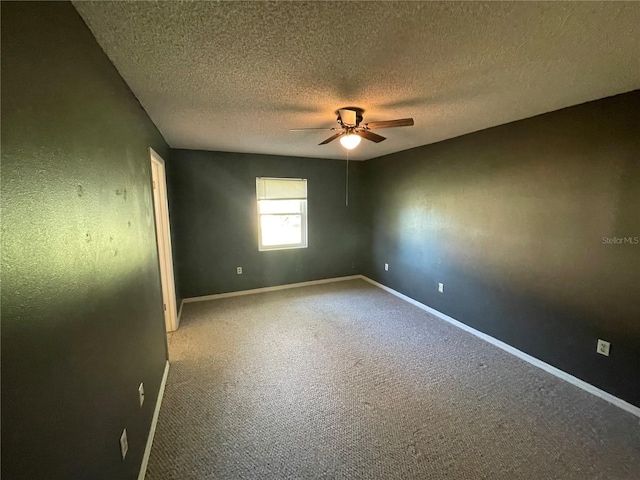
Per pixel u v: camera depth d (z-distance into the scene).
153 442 1.84
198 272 4.47
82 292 1.04
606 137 2.17
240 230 4.66
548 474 1.63
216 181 4.42
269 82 1.85
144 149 2.24
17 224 0.71
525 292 2.79
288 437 1.89
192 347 3.05
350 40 1.38
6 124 0.68
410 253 4.33
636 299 2.07
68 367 0.93
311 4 1.12
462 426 1.98
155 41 1.36
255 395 2.29
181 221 4.28
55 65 0.94
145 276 2.04
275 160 4.75
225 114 2.48
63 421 0.89
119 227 1.51
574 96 2.14
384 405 2.18
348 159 5.25
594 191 2.26
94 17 1.17
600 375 2.28
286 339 3.22
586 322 2.35
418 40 1.39
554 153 2.49
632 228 2.07
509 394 2.31
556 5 1.14
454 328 3.49
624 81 1.88
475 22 1.25
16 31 0.74
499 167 2.96
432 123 2.87
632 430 1.94
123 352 1.46
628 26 1.28
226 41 1.38
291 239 5.12
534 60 1.60
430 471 1.65
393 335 3.31
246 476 1.62
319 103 2.24
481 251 3.21
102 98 1.37
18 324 0.70
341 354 2.90
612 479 1.60
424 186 3.97
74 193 1.02
